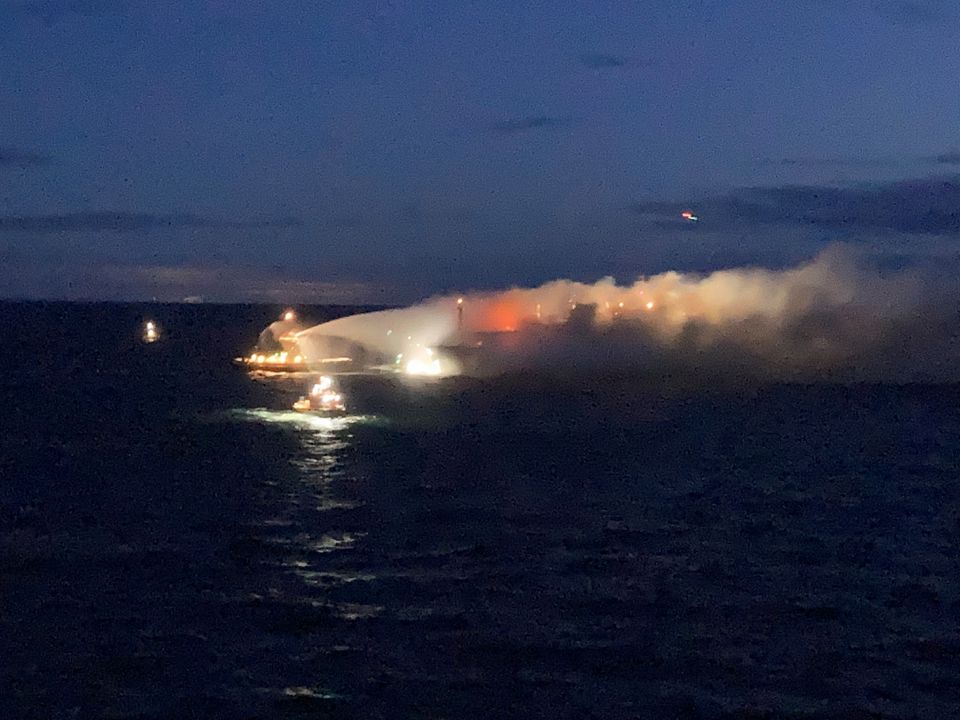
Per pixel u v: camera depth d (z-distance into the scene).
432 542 31.17
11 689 19.94
